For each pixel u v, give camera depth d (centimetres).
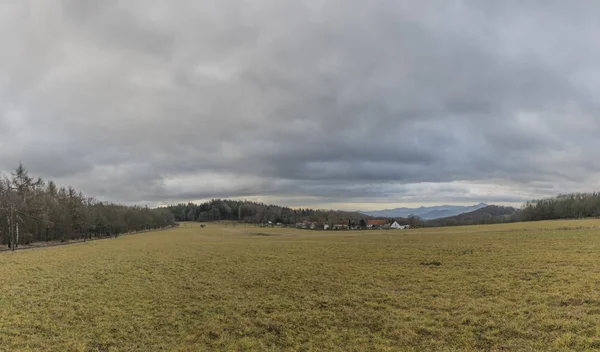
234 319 1745
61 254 4828
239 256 4109
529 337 1334
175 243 6838
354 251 4200
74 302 2073
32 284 2584
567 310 1547
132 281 2670
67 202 10019
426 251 3828
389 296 2006
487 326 1470
